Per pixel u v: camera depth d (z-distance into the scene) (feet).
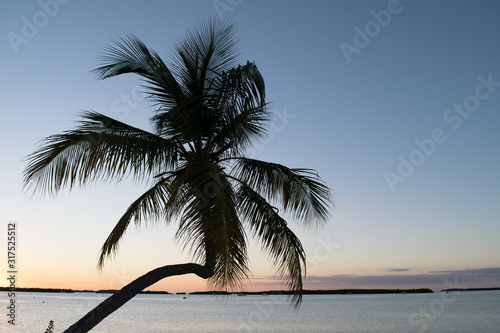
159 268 23.09
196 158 26.07
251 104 24.85
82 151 22.56
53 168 22.25
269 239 24.84
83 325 21.11
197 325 153.79
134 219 24.14
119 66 25.32
